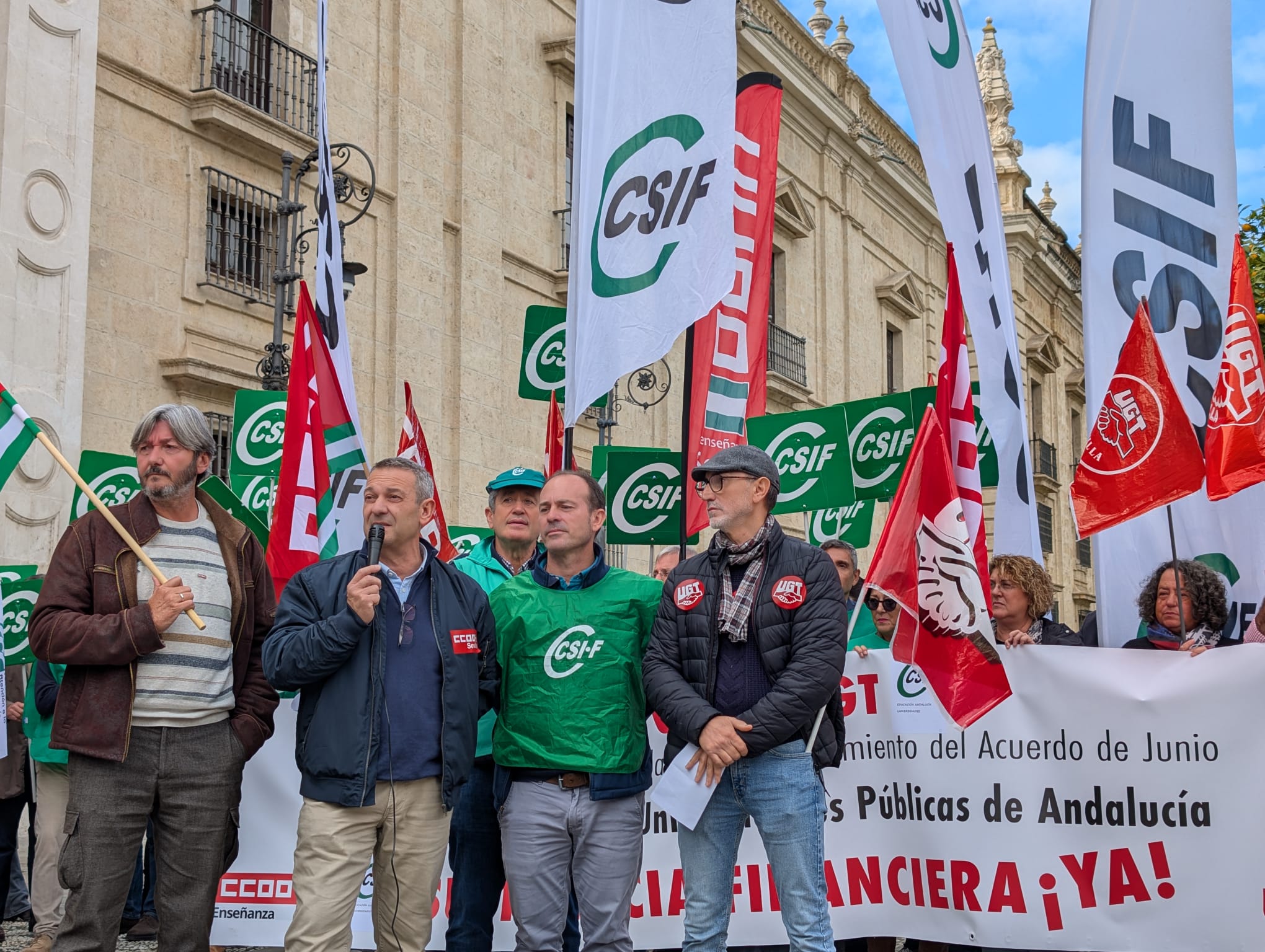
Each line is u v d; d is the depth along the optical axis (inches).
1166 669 199.8
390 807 161.0
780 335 926.4
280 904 214.2
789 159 966.4
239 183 530.0
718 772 158.9
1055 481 1328.7
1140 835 197.8
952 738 206.5
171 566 166.7
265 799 216.2
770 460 169.0
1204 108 243.1
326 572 167.2
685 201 211.8
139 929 258.4
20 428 171.0
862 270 1078.4
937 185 272.4
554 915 170.2
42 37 447.5
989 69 1352.1
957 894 204.1
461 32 656.4
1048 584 227.5
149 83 493.0
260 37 542.0
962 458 237.9
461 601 170.4
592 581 176.6
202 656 166.1
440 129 640.4
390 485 166.4
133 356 482.6
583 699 169.8
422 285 620.4
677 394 819.4
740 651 163.3
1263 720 195.3
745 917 212.8
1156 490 202.5
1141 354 204.7
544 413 710.5
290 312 546.3
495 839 193.0
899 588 185.5
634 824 172.2
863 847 209.8
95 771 159.5
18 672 259.8
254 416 345.4
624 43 220.1
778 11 964.0
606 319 214.4
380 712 161.6
